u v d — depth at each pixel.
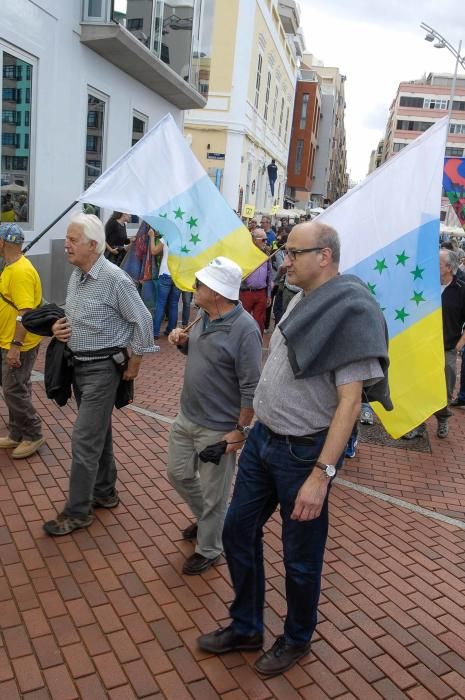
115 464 4.51
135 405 6.32
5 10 7.69
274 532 4.12
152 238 9.11
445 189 9.91
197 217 4.59
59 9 8.94
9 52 7.92
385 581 3.69
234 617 2.93
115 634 2.99
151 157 4.62
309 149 47.19
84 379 3.68
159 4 11.77
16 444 4.91
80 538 3.78
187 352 3.60
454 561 4.00
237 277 3.21
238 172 23.20
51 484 4.40
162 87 12.81
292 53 35.88
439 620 3.36
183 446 3.51
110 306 3.61
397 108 92.50
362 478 5.27
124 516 4.09
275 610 3.31
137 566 3.55
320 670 2.90
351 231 4.02
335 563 3.84
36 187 9.01
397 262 3.94
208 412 3.34
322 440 2.57
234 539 2.82
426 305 3.90
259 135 27.31
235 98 22.36
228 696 2.68
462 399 7.93
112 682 2.69
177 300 9.63
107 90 10.91
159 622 3.10
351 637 3.15
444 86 91.25
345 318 2.40
